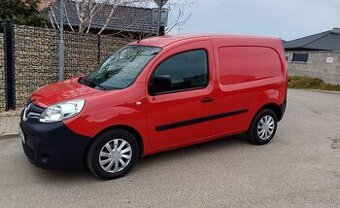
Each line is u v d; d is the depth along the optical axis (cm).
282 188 457
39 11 1156
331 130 767
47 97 483
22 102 830
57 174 489
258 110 619
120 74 512
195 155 574
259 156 577
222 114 566
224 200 423
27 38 824
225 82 566
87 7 1290
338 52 2055
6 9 1001
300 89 1834
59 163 443
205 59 544
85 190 444
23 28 813
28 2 1092
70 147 441
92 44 966
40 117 453
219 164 538
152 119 492
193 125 534
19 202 411
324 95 1474
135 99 475
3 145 605
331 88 1917
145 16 1529
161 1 1058
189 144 543
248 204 413
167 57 507
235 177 490
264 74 621
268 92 625
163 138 509
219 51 561
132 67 510
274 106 646
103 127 453
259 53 615
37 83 854
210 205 411
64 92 489
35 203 409
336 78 2067
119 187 454
